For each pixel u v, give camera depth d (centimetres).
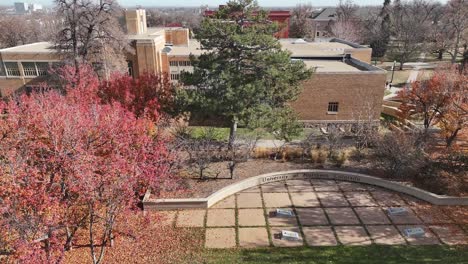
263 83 2078
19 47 3731
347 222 1627
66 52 3109
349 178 1998
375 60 6425
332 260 1377
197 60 2117
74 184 1105
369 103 2728
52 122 1340
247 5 2086
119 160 1235
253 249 1442
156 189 1706
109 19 3031
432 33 6669
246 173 2012
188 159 2058
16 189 995
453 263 1344
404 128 2656
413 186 1878
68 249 1297
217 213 1691
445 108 2306
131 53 3397
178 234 1532
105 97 2089
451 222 1625
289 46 4409
